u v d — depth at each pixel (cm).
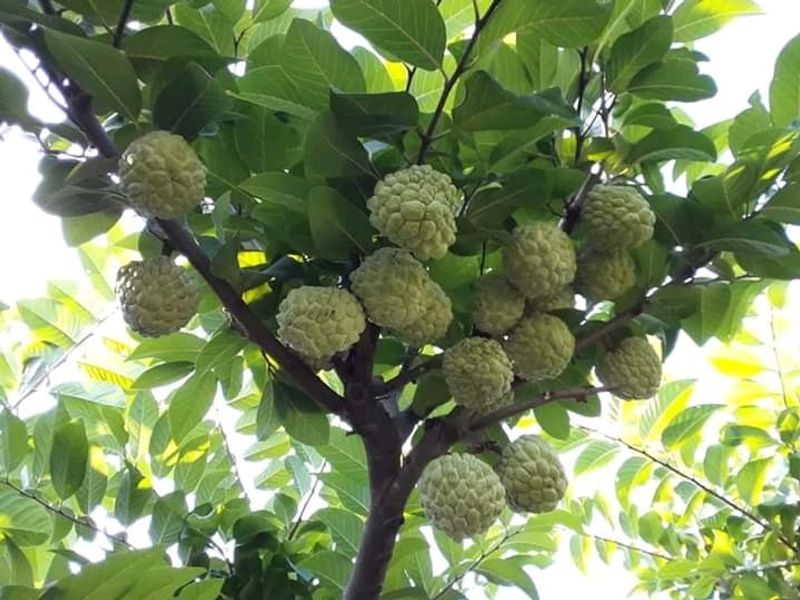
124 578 94
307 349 99
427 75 129
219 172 122
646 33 119
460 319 117
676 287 118
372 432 110
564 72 124
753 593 160
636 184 125
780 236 117
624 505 183
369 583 110
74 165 111
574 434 181
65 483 131
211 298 128
